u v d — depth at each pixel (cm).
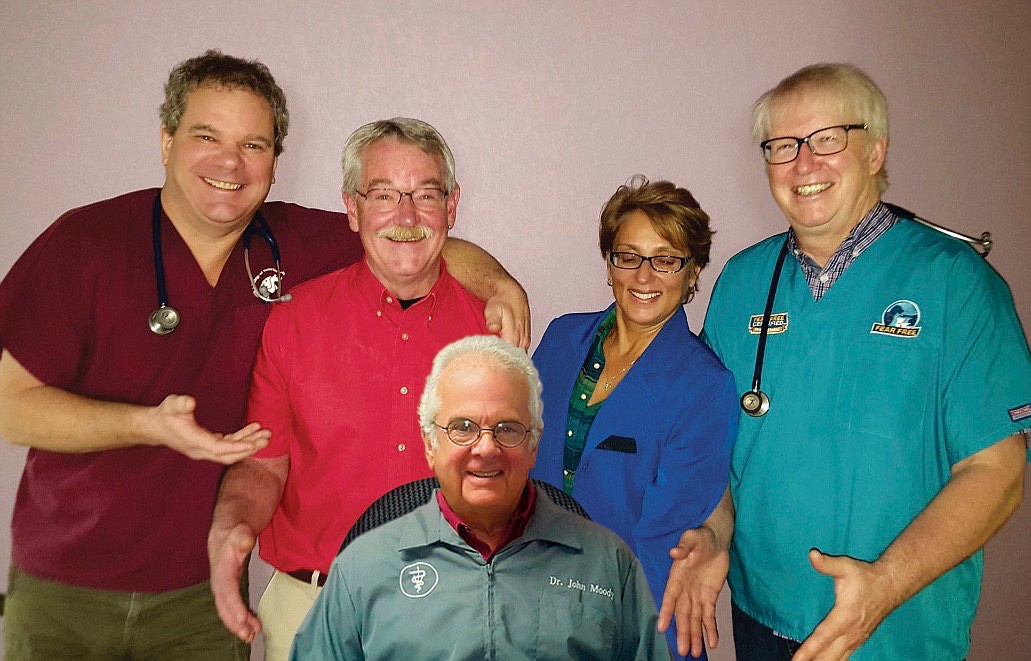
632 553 148
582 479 178
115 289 174
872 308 167
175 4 205
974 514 153
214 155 166
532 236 216
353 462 172
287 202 205
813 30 221
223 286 178
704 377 175
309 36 208
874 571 147
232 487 173
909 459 163
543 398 190
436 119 212
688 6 218
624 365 184
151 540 180
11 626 183
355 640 144
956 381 158
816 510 168
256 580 209
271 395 176
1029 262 230
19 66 202
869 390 165
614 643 145
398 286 172
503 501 138
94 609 180
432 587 140
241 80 168
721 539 176
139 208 178
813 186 163
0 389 173
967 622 171
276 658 181
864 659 167
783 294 178
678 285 178
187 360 178
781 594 174
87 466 176
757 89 220
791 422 171
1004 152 228
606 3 215
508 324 173
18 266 174
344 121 210
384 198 162
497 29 213
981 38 226
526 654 140
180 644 185
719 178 220
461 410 137
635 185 217
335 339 173
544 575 142
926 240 167
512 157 215
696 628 165
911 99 225
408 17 211
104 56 204
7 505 206
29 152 204
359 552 143
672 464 174
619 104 217
